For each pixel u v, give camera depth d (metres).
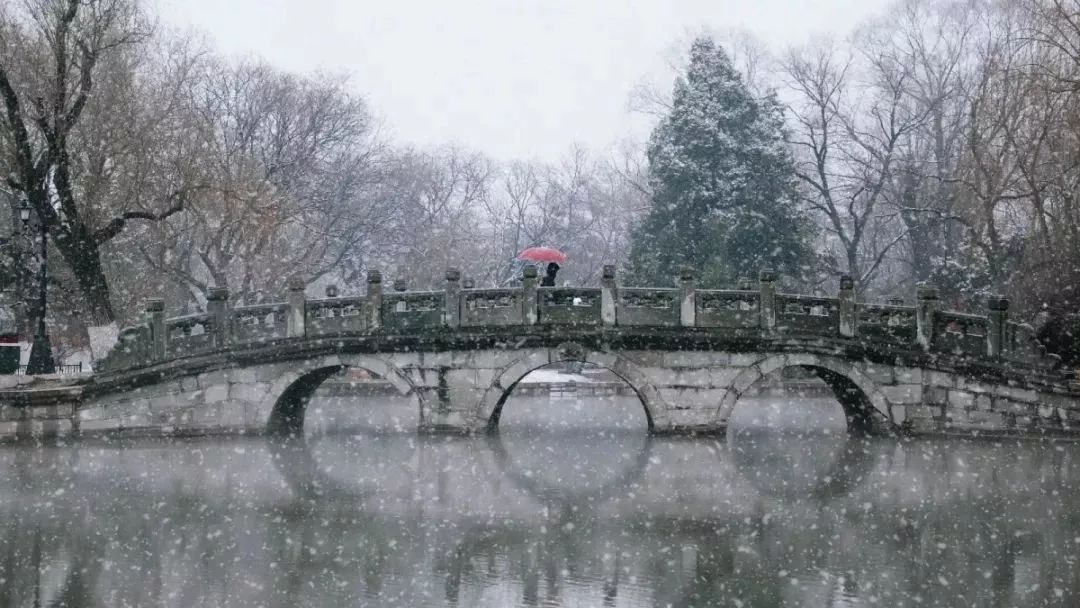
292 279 28.25
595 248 73.06
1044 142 34.50
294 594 16.11
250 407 28.31
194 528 19.78
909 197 44.97
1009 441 27.98
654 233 47.94
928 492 22.78
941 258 42.62
